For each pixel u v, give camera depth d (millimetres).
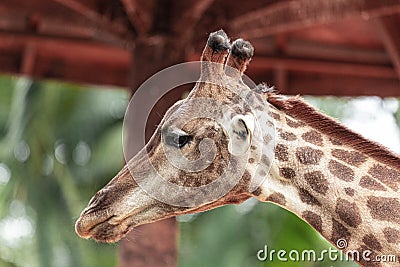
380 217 9719
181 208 9672
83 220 9766
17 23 18797
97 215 9703
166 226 14484
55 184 31266
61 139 32250
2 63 19719
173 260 14414
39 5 17172
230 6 15461
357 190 9781
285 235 26594
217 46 9383
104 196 9750
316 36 19047
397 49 16078
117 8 15414
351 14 15359
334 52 19312
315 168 9820
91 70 20203
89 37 18797
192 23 15078
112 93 31547
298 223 26531
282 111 10070
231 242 30922
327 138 10008
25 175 31047
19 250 31344
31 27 18594
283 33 18641
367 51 19172
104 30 16500
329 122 10008
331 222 9781
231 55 9586
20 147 31484
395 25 16109
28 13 17172
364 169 9906
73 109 31203
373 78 19516
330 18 15602
